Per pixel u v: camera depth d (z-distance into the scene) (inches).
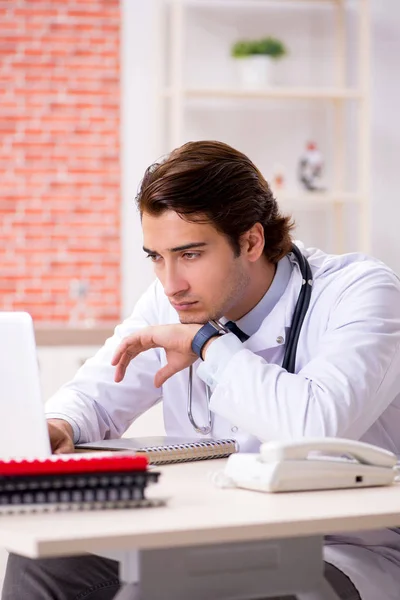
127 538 51.6
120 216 283.3
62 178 282.5
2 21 277.9
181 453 83.2
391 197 269.0
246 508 59.6
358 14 264.8
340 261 93.7
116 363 89.0
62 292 283.1
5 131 280.2
